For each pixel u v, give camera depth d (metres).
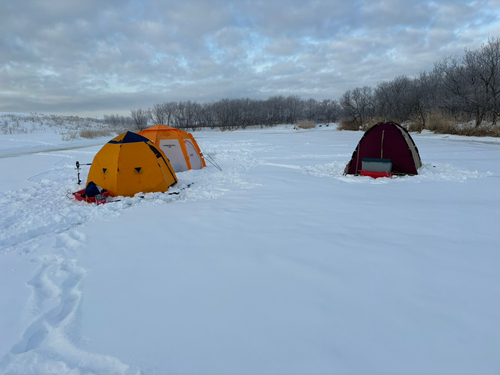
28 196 7.48
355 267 3.34
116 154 7.29
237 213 5.51
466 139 21.19
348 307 2.62
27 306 2.83
